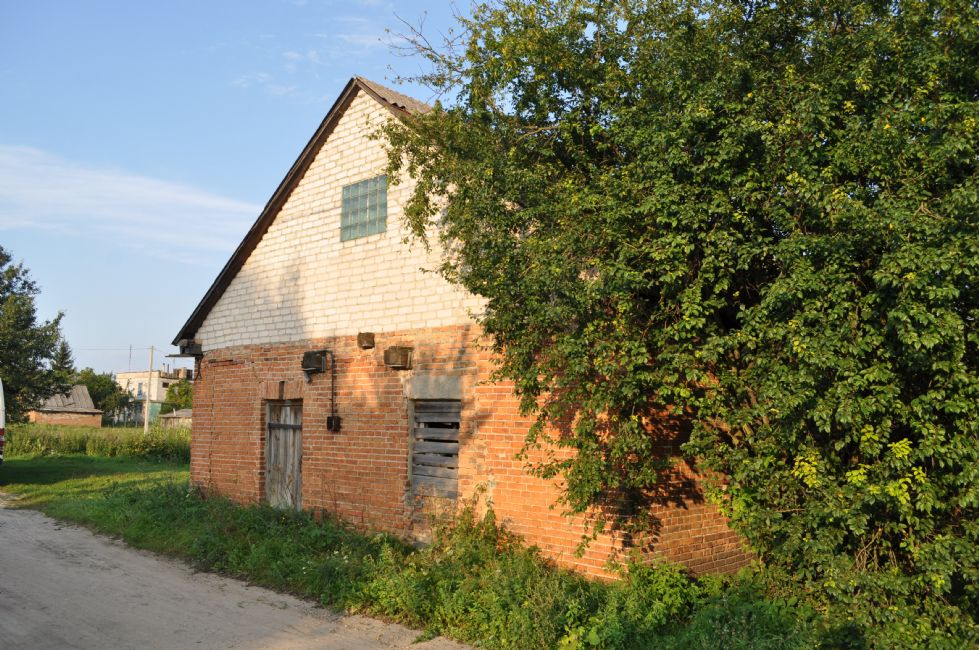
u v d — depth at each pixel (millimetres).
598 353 6656
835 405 5719
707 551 8852
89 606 8039
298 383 12805
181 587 8961
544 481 8891
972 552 5859
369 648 6801
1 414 19094
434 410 10586
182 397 67000
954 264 5297
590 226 6664
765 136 6031
